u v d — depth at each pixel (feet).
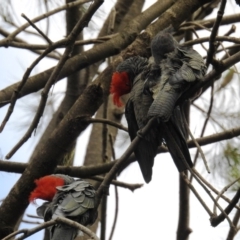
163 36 32.50
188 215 37.93
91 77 46.14
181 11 38.58
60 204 30.42
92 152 44.65
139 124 33.55
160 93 29.89
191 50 32.04
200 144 36.52
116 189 38.27
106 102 40.16
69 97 43.37
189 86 30.42
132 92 33.76
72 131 35.60
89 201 30.73
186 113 37.60
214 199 31.24
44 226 26.73
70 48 32.76
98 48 39.09
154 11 40.45
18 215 35.70
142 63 34.24
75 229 29.81
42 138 42.75
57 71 32.86
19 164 37.14
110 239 37.50
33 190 34.50
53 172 35.83
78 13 40.14
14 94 32.71
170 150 32.42
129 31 39.65
